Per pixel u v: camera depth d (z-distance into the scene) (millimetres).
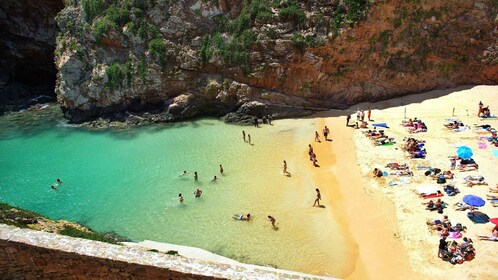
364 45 45906
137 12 47281
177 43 47250
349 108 47375
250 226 29078
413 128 40312
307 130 43375
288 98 46750
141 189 34531
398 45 46312
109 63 48344
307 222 29203
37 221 24750
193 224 29656
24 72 59750
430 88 48250
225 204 31750
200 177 35656
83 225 30062
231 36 46469
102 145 43062
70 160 40406
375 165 35250
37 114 52500
